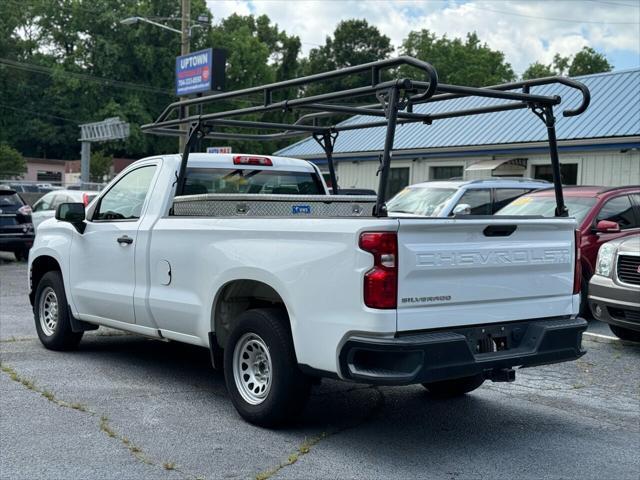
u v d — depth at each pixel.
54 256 7.69
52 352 7.85
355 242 4.64
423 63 4.43
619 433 5.53
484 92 5.10
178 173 6.61
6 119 65.06
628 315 8.32
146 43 61.72
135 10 61.31
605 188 10.96
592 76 22.94
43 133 63.84
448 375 4.71
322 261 4.83
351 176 26.48
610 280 8.46
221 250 5.62
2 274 15.37
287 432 5.34
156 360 7.54
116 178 7.23
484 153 22.33
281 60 75.12
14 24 64.75
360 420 5.71
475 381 6.23
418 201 13.51
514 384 6.95
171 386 6.53
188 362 7.49
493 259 5.04
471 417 5.86
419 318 4.68
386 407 6.10
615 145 19.23
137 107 60.12
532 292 5.34
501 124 22.64
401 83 4.53
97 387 6.44
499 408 6.14
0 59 61.22
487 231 5.02
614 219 10.60
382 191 4.63
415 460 4.84
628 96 20.72
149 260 6.42
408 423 5.66
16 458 4.70
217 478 4.43
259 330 5.29
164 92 61.88
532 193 11.65
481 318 5.01
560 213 5.73
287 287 5.06
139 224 6.60
